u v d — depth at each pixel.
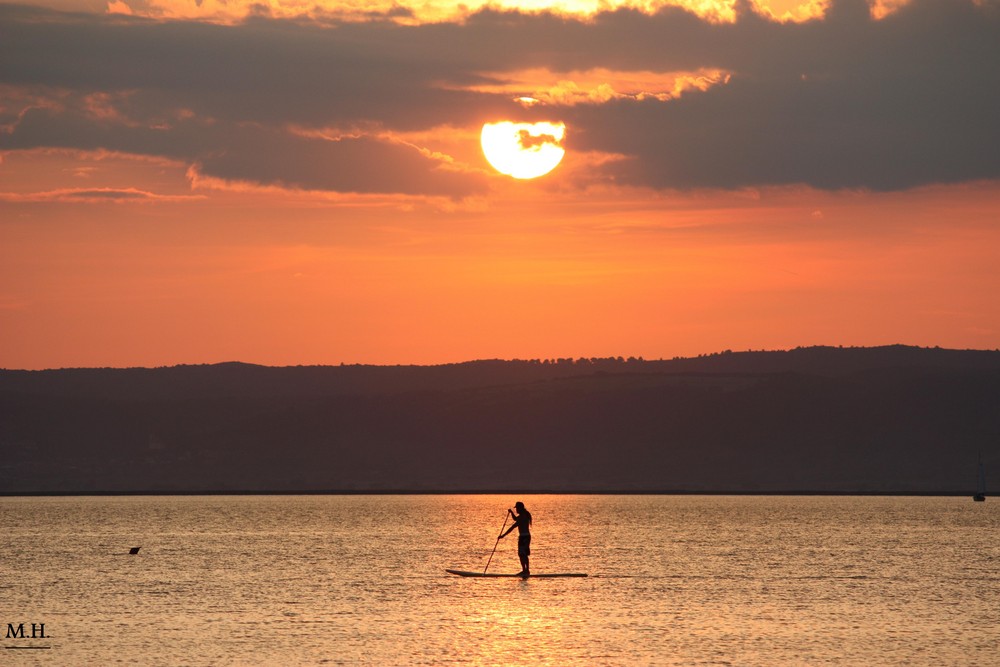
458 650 151.62
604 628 169.00
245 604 197.62
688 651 151.12
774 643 156.75
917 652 150.62
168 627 171.25
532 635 163.12
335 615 182.75
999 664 143.00
